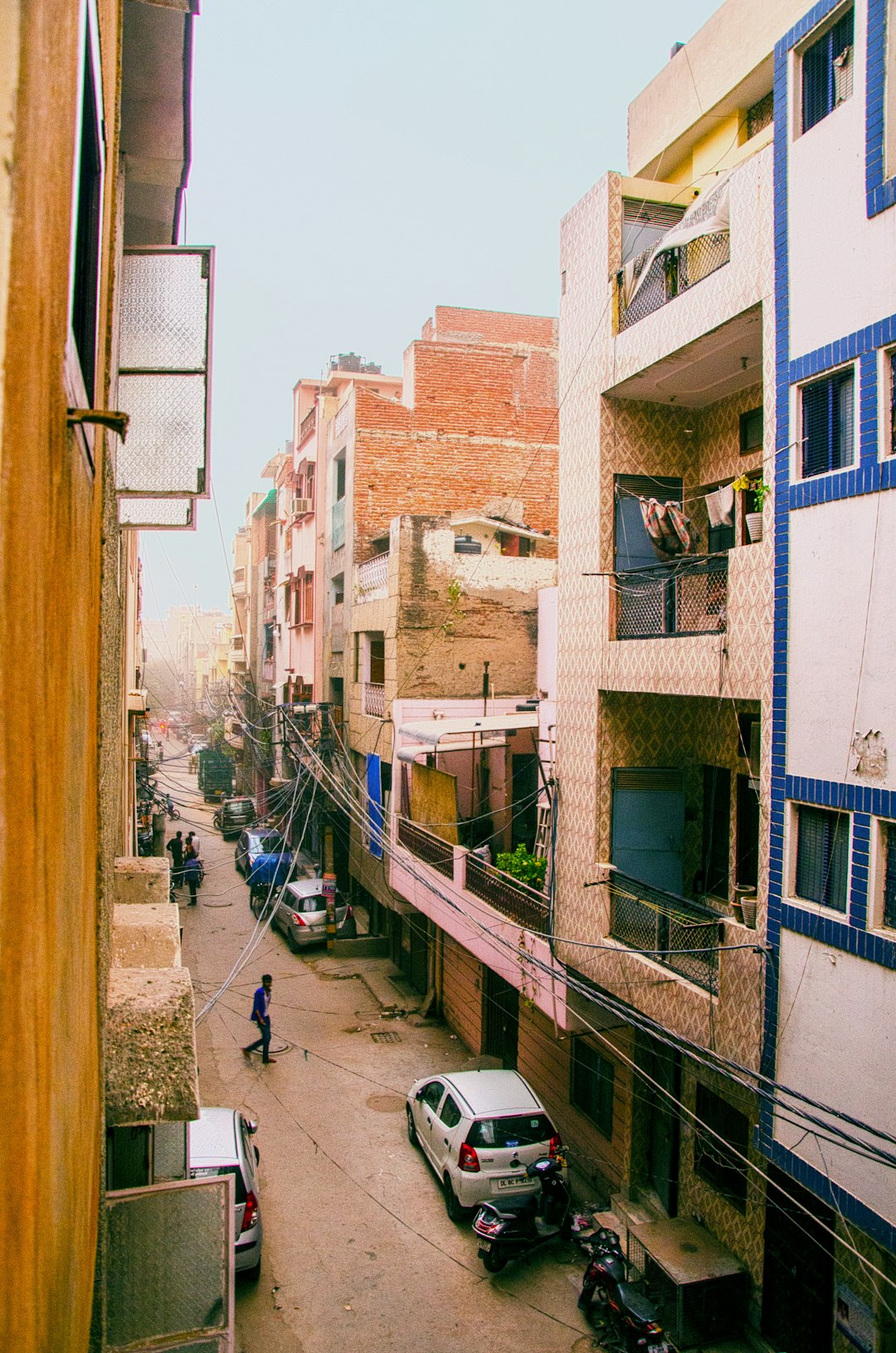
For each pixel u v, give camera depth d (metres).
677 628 9.09
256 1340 8.36
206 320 6.70
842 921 6.43
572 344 10.98
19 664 1.33
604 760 10.27
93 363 2.58
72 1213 2.11
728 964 7.60
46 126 1.39
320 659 27.39
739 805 9.67
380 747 19.92
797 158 7.12
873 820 6.19
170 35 5.55
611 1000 9.89
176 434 6.67
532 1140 10.37
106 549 3.75
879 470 6.23
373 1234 10.18
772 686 7.25
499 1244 9.23
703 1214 9.59
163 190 7.10
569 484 11.03
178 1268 4.76
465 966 15.97
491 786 17.48
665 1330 8.62
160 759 28.53
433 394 23.31
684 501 10.54
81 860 2.40
